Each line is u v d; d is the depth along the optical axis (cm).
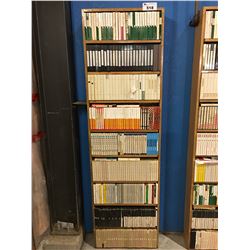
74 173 213
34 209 201
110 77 183
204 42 176
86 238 236
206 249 212
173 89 212
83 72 211
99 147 196
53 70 194
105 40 177
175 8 197
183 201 233
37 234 204
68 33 193
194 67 197
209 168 195
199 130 190
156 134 192
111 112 189
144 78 183
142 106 189
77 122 218
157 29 175
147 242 215
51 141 208
